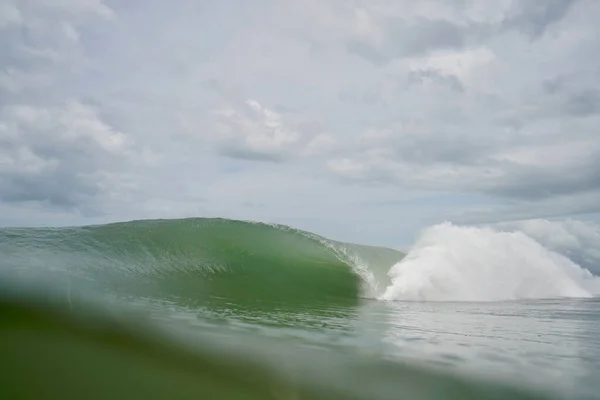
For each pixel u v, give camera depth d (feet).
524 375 21.95
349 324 30.86
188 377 18.61
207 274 42.37
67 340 20.31
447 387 20.34
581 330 31.53
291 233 56.49
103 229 44.78
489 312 39.63
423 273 50.55
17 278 28.22
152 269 39.91
